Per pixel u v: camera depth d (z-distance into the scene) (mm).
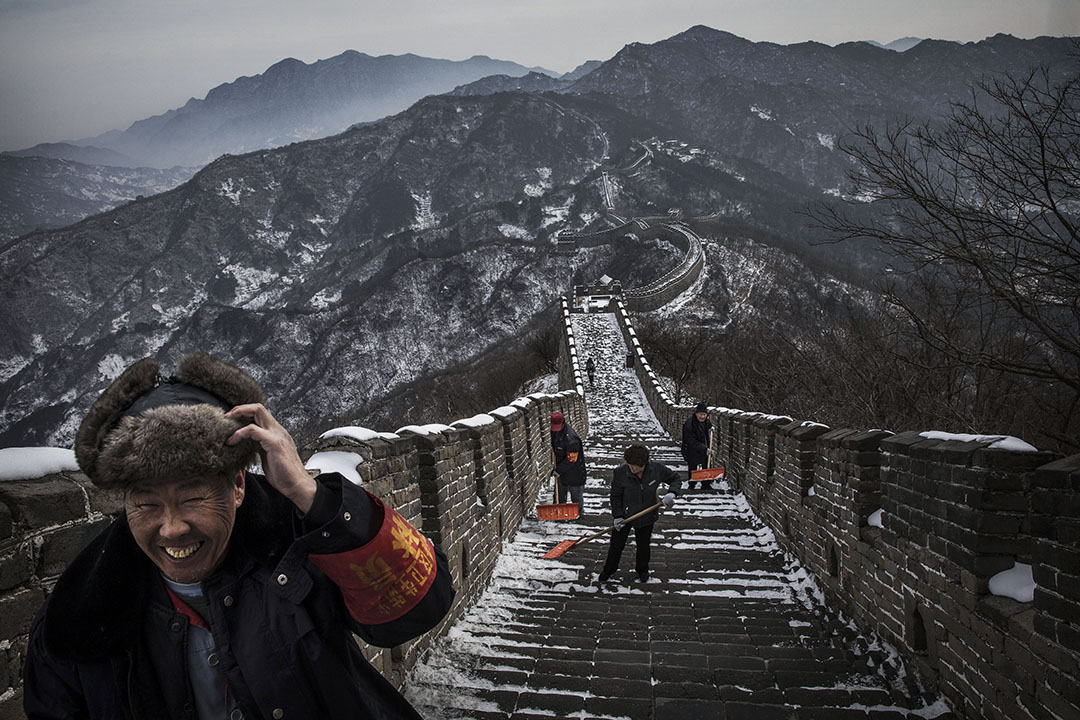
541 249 149750
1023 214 6703
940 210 6984
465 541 6820
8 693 2223
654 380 32125
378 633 1768
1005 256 7023
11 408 182625
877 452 6121
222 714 1681
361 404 126125
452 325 138500
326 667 1687
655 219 153875
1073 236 6477
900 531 5199
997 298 7105
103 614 1604
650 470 7891
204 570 1597
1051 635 3307
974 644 4070
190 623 1671
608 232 148875
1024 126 6645
